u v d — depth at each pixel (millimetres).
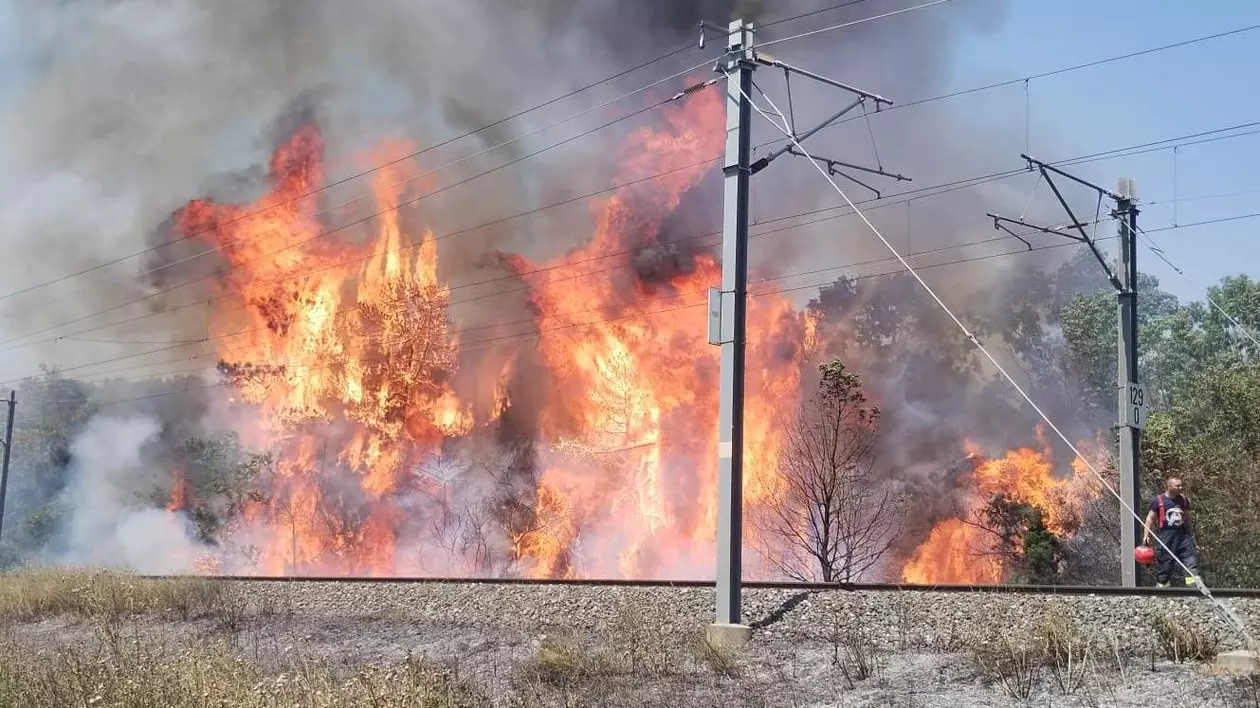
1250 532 25438
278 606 18500
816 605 13680
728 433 14117
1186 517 15953
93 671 11070
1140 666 10297
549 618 15508
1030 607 12062
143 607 18984
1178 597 11562
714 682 11625
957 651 11641
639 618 14102
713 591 14844
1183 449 28406
